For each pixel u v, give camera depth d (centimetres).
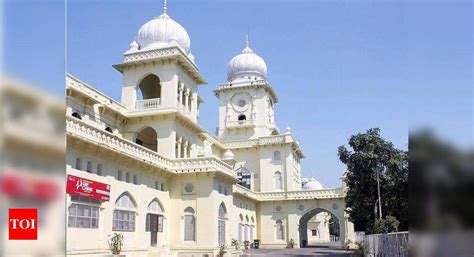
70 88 2523
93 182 2228
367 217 3319
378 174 3173
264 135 5550
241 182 5303
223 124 5722
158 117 3225
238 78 6012
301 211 5097
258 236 5109
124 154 2500
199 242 3008
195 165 3083
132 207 2658
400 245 1426
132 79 3375
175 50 3297
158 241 2928
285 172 5184
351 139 3391
